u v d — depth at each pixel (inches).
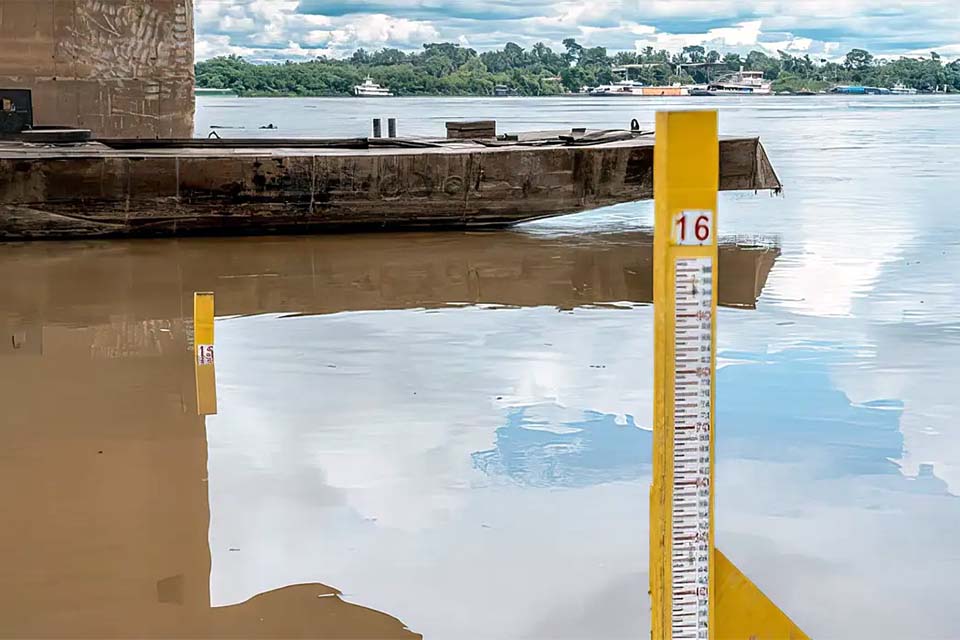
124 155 655.1
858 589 218.4
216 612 207.9
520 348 409.4
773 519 252.1
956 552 234.8
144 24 855.7
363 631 201.3
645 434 311.1
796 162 1165.7
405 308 483.5
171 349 413.7
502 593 216.2
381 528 246.7
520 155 697.0
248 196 669.9
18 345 418.0
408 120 1932.8
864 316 459.5
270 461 289.6
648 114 2190.0
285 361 391.5
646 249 649.6
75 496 264.4
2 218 646.5
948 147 1374.3
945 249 629.6
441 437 309.0
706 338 143.6
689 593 148.9
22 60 831.7
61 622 204.2
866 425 318.0
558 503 261.6
